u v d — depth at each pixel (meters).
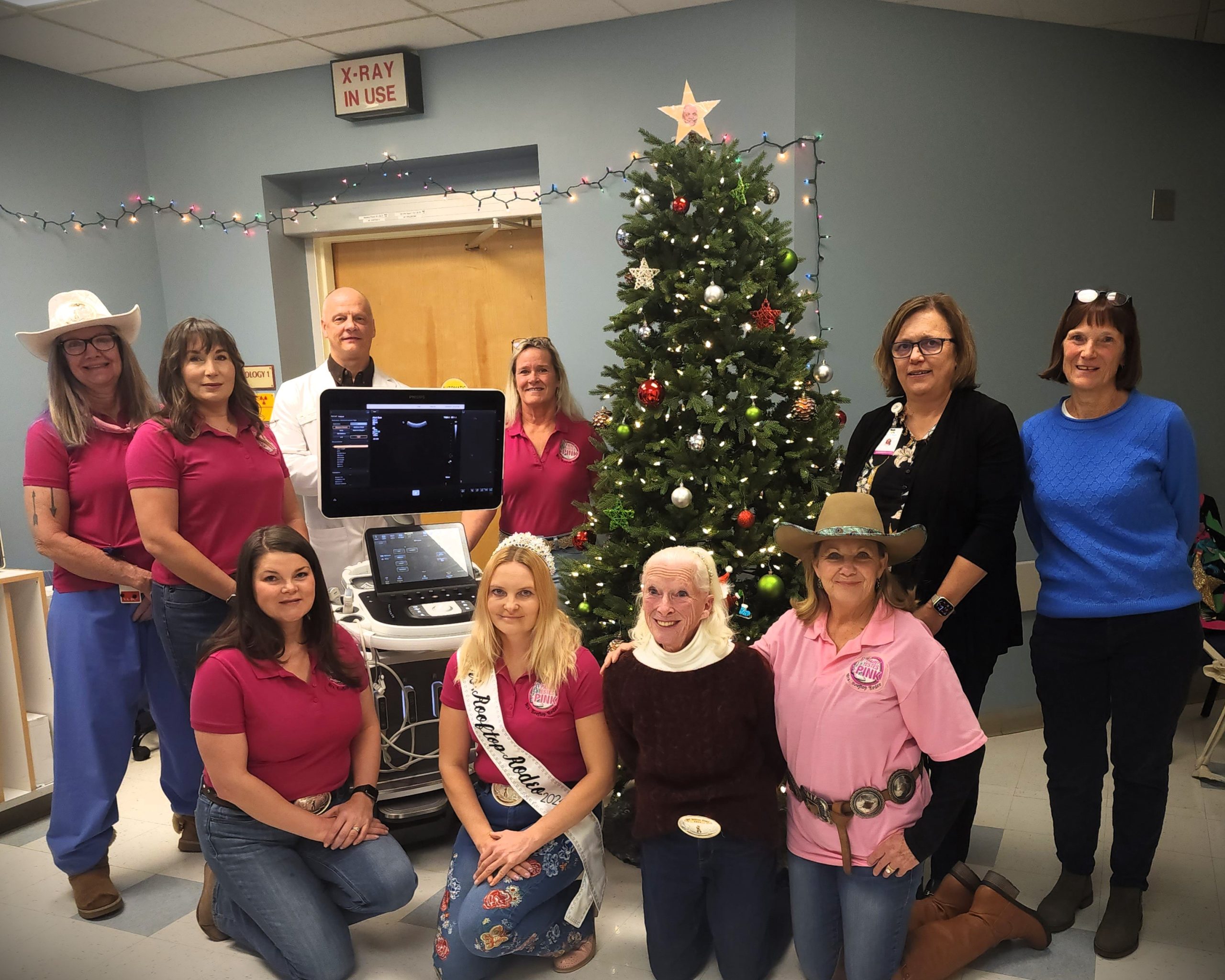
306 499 3.00
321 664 2.04
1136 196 3.45
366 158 3.75
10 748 2.78
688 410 2.42
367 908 2.05
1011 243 3.34
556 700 1.99
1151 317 3.52
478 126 3.58
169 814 2.89
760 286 2.37
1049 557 2.15
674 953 1.95
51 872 2.55
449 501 2.48
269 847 2.01
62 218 3.70
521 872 1.91
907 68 3.19
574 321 3.57
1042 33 3.29
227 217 3.98
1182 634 2.00
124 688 2.43
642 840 1.93
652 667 1.89
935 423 2.11
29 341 2.34
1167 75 3.43
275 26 3.28
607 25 3.34
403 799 2.55
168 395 2.26
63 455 2.40
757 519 2.45
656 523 2.44
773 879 1.93
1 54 3.45
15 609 2.84
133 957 2.13
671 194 2.51
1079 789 2.14
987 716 3.41
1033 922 2.02
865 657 1.80
